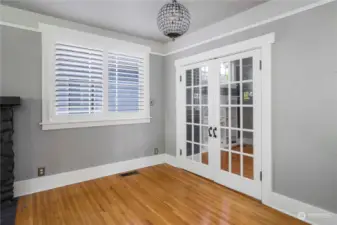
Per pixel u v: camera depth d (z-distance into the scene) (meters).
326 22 2.02
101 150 3.44
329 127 2.02
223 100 3.06
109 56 3.44
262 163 2.58
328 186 2.03
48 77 2.90
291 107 2.29
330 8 1.99
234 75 2.89
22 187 2.75
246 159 2.78
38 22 2.80
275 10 2.40
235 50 2.85
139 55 3.80
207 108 3.32
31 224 2.12
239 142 2.87
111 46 3.45
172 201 2.62
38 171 2.87
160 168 3.91
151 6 2.60
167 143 4.21
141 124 3.91
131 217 2.26
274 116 2.45
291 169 2.31
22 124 2.74
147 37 3.78
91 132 3.33
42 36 2.84
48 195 2.76
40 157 2.88
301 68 2.20
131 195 2.79
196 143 3.55
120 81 3.59
